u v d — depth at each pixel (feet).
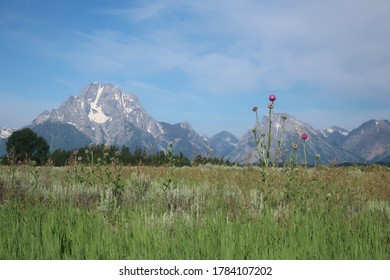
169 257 12.86
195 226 17.15
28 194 23.70
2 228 15.79
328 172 26.48
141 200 24.58
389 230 16.58
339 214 20.30
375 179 29.99
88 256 12.99
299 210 20.01
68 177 29.30
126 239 14.01
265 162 25.86
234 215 20.18
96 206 21.89
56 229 15.24
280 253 13.15
